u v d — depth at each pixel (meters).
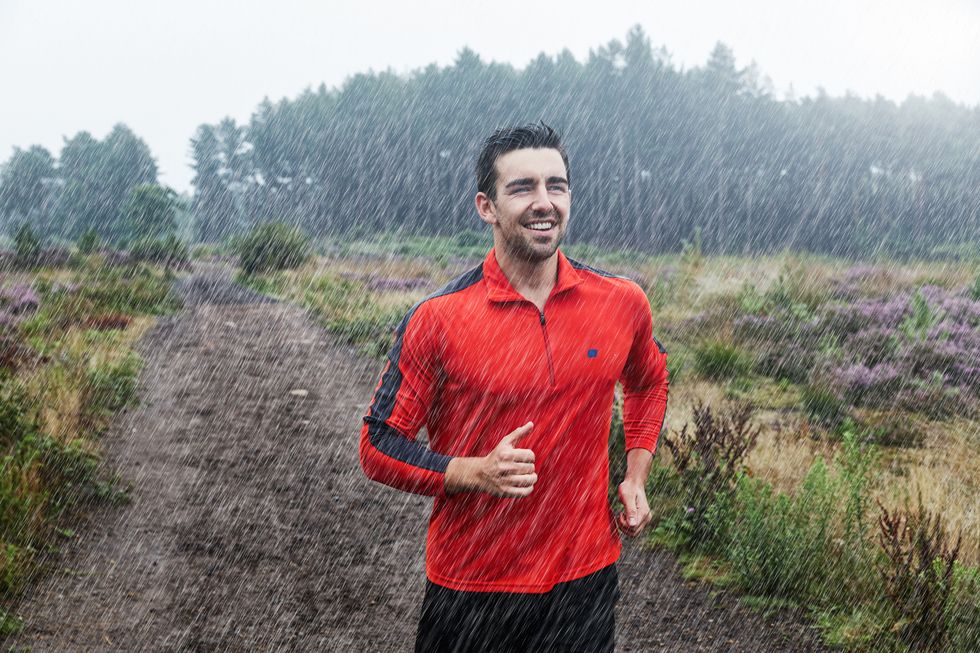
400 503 6.42
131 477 6.79
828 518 4.95
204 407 9.45
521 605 2.18
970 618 4.01
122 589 4.77
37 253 29.16
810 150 96.19
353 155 113.44
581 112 104.44
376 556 5.40
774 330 12.38
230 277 32.03
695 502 5.59
